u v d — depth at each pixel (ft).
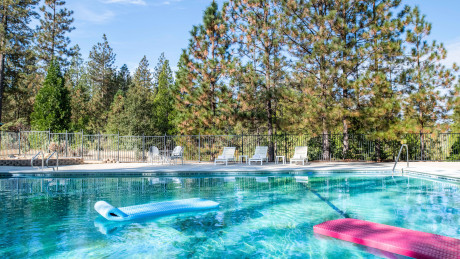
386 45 49.70
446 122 52.44
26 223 17.51
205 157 61.67
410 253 12.07
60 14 123.44
